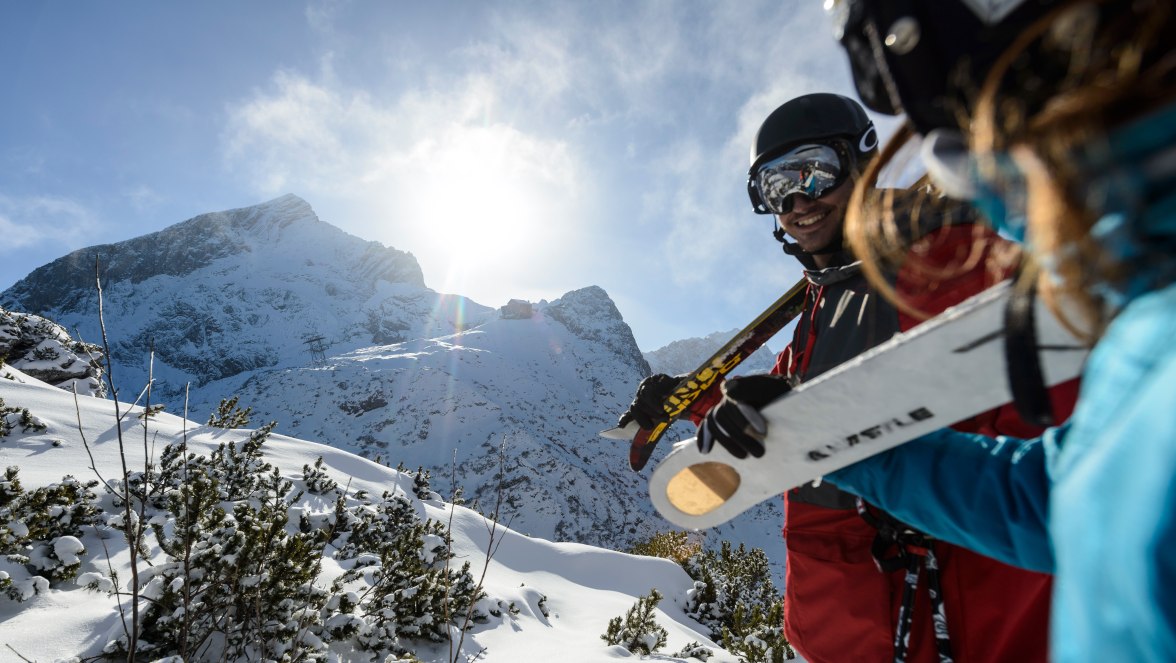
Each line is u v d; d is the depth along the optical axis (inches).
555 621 323.3
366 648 183.5
